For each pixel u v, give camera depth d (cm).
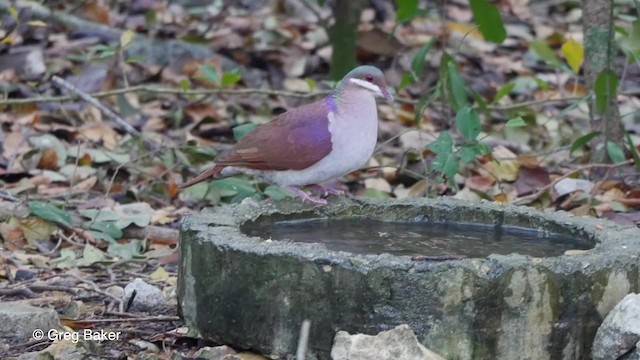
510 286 684
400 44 1705
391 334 667
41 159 1272
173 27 1797
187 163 1242
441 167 1059
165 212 1155
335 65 1520
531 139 1441
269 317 716
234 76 1270
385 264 685
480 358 688
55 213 1064
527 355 696
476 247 811
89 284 941
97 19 1755
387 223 878
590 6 1192
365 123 891
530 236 848
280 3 1914
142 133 1338
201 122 1435
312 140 876
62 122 1416
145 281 956
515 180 1229
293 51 1684
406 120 1474
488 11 1131
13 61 1551
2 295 905
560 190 1188
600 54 1195
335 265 693
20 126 1372
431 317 683
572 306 702
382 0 1903
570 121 1510
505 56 1773
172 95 1527
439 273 680
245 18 1850
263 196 1137
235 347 743
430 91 1373
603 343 696
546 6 2055
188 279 764
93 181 1236
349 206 876
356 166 901
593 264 707
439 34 1802
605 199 1143
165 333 797
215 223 778
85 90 1496
